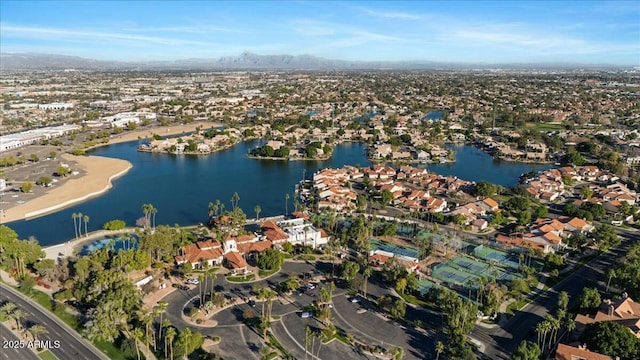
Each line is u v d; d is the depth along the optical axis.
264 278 194.50
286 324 160.25
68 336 151.50
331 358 142.25
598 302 167.25
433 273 198.75
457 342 142.12
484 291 178.12
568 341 152.50
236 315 165.12
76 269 180.50
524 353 135.12
